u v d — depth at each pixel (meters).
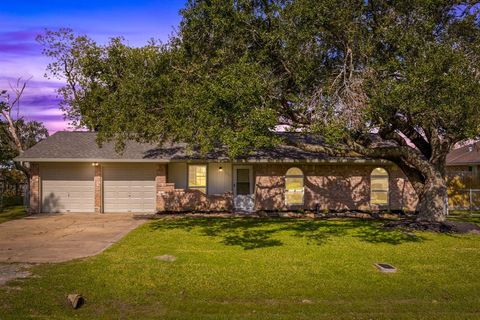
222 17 11.50
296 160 20.72
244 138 10.22
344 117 10.72
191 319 6.63
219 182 22.03
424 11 10.77
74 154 20.81
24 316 6.65
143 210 21.58
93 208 21.44
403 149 15.50
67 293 7.72
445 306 7.24
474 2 11.71
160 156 20.69
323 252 11.31
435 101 9.90
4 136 27.77
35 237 13.76
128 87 12.55
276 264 9.93
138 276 8.80
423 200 16.08
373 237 13.80
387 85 10.23
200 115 10.70
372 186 21.92
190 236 13.94
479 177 25.00
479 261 10.34
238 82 10.00
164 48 12.84
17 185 28.64
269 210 21.41
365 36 11.43
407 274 9.15
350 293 7.88
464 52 11.20
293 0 11.20
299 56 11.41
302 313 6.91
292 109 12.49
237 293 7.86
